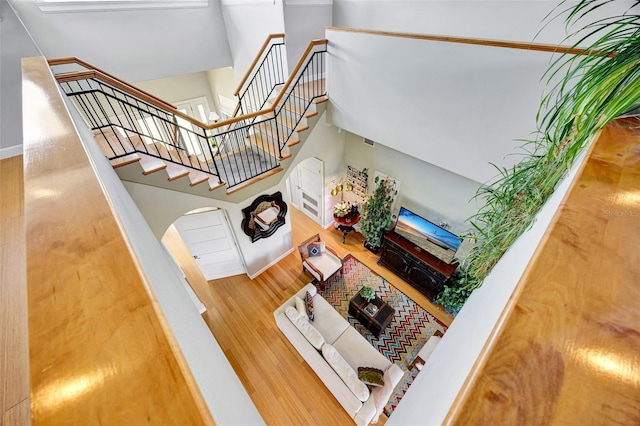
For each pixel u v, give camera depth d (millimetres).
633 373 349
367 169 4695
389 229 4754
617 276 480
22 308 1107
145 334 445
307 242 4480
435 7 3270
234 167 3959
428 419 590
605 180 731
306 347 3066
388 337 3701
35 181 765
